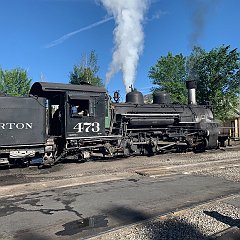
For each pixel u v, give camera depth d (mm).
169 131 16703
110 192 7770
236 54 32219
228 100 32531
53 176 10227
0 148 11188
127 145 14727
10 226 5371
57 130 13242
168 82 37125
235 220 5516
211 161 13172
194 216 5754
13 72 40938
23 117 11617
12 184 8938
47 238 4832
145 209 6309
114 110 14609
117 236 4797
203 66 33469
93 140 13195
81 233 5020
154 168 11328
